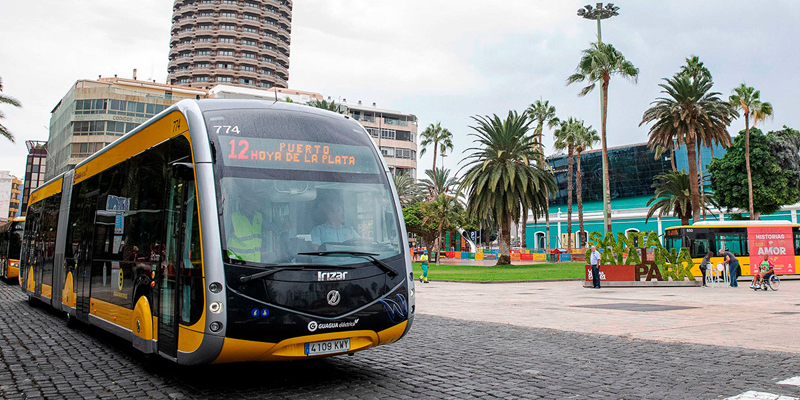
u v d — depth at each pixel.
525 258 55.69
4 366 7.20
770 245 29.41
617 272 23.41
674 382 6.05
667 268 23.56
